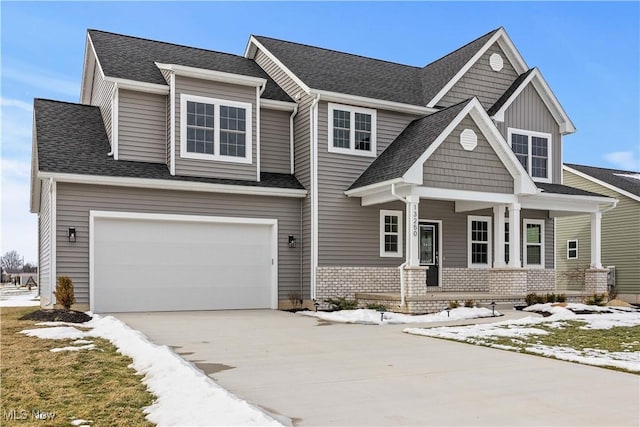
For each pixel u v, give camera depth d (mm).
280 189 17094
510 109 20219
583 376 7633
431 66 22391
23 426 5246
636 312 17062
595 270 19828
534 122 20797
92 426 5266
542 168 20922
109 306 14938
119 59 17094
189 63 18219
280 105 18156
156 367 7418
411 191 15609
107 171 14945
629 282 24328
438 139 15812
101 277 14867
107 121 17141
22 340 9852
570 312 15383
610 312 16781
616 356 9156
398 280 18172
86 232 14672
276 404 6031
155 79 16516
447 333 11484
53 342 9656
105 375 7289
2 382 6863
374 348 9805
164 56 18391
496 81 20844
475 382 7203
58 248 14320
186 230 16094
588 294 19188
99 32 18719
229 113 16828
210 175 16391
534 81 20766
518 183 17172
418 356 9047
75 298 14445
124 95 16125
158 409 5727
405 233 18500
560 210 19516
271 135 18328
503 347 9922
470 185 16500
